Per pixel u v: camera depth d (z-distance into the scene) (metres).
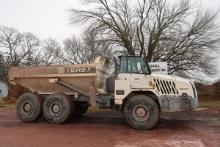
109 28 31.09
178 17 30.53
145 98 10.66
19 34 57.88
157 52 29.86
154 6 30.95
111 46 30.81
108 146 7.96
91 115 14.84
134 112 10.71
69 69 11.92
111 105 11.64
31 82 12.63
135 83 10.84
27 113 12.16
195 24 29.80
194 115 15.23
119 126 11.41
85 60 47.84
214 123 12.23
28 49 57.88
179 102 10.64
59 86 12.29
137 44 30.89
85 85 11.93
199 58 29.30
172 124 11.94
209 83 30.25
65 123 12.03
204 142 8.42
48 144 8.23
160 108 10.73
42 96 12.72
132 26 31.08
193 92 10.77
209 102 26.11
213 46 29.67
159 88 10.75
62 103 11.74
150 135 9.57
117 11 31.39
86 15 31.61
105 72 12.17
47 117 11.84
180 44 29.81
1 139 8.88
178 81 10.74
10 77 12.74
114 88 11.45
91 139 8.89
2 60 55.97
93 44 31.80
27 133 9.85
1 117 14.12
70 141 8.60
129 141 8.60
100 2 31.44
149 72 10.98
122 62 11.09
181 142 8.43
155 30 30.33
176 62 29.52
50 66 12.23
